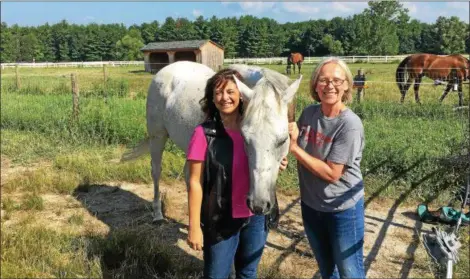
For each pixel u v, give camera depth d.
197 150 2.24
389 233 4.08
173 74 4.07
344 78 2.26
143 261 3.52
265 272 3.37
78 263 3.39
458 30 67.19
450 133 6.67
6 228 4.14
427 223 4.27
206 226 2.29
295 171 5.48
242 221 2.31
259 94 2.23
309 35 87.31
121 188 5.38
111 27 101.19
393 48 63.47
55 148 6.96
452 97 12.02
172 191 5.27
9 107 9.52
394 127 7.53
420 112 9.11
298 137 2.51
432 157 5.37
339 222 2.37
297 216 4.50
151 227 4.27
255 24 92.12
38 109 9.19
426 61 12.39
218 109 2.30
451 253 3.17
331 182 2.33
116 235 3.84
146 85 17.67
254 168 2.19
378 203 4.76
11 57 85.88
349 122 2.26
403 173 5.18
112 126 7.48
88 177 5.55
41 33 94.69
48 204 4.86
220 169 2.22
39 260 3.43
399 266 3.51
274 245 3.88
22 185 5.37
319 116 2.39
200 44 37.22
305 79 19.06
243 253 2.50
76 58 93.50
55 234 3.90
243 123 2.23
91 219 4.47
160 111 4.08
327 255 2.62
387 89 14.12
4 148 6.95
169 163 5.91
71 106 9.39
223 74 2.28
